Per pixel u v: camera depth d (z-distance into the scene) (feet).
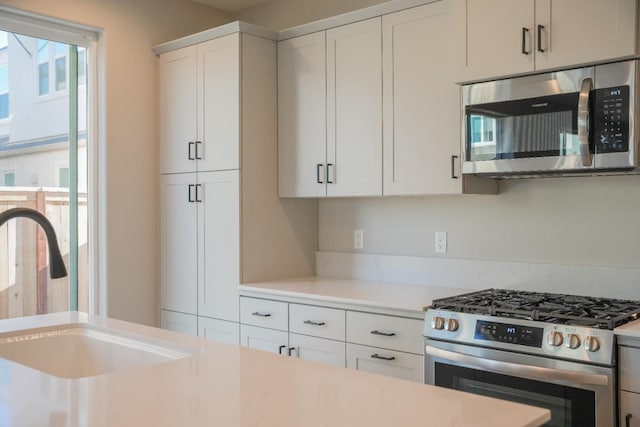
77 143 12.30
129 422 3.99
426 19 9.63
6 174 11.29
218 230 11.68
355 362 9.43
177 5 13.28
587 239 9.23
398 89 10.03
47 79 11.84
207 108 11.86
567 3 8.05
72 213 12.21
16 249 11.46
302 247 12.51
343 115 10.82
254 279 11.56
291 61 11.66
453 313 8.09
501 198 10.14
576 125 7.96
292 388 4.75
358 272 12.04
